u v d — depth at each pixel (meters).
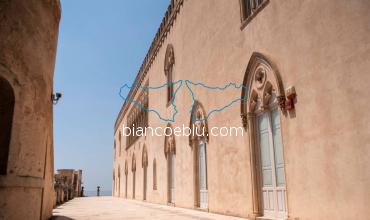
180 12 19.47
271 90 10.00
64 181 34.19
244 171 11.09
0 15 7.15
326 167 7.36
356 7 6.78
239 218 10.88
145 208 18.69
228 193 12.20
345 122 6.91
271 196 9.84
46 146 9.70
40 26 8.83
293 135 8.53
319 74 7.72
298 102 8.41
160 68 23.92
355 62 6.74
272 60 9.62
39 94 8.62
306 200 7.93
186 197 16.73
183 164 17.42
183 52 18.53
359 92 6.61
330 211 7.18
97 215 13.98
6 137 7.29
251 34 11.04
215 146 13.52
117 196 48.31
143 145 29.08
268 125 10.20
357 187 6.54
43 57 9.00
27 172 7.87
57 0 10.34
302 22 8.43
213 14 14.58
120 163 46.28
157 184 23.05
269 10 10.02
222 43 13.41
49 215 12.24
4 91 7.40
